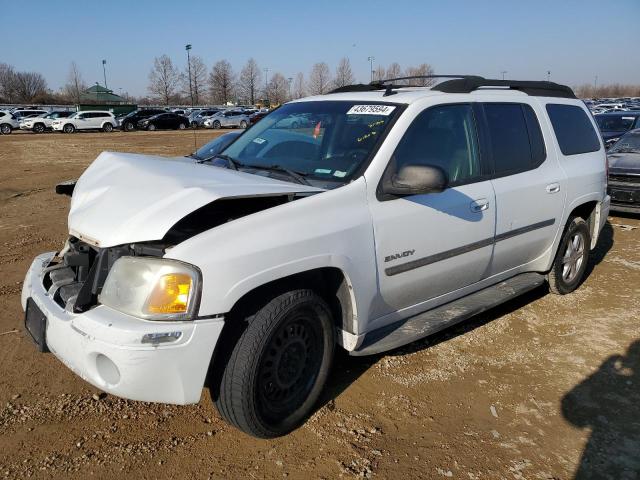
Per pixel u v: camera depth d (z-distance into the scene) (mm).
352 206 3137
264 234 2758
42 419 3162
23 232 7414
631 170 7910
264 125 4250
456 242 3711
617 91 121562
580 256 5223
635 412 3355
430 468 2826
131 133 37281
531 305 4980
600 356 4039
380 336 3436
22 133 37406
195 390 2648
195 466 2809
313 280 3168
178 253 2584
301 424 3152
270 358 2887
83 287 2760
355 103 3814
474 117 3971
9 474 2719
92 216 2969
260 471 2781
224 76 77375
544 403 3436
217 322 2607
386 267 3311
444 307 3918
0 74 87812
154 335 2502
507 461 2895
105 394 3436
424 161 3537
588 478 2783
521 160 4309
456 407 3369
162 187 2945
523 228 4293
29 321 3145
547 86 4883
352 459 2881
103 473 2746
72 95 85562
